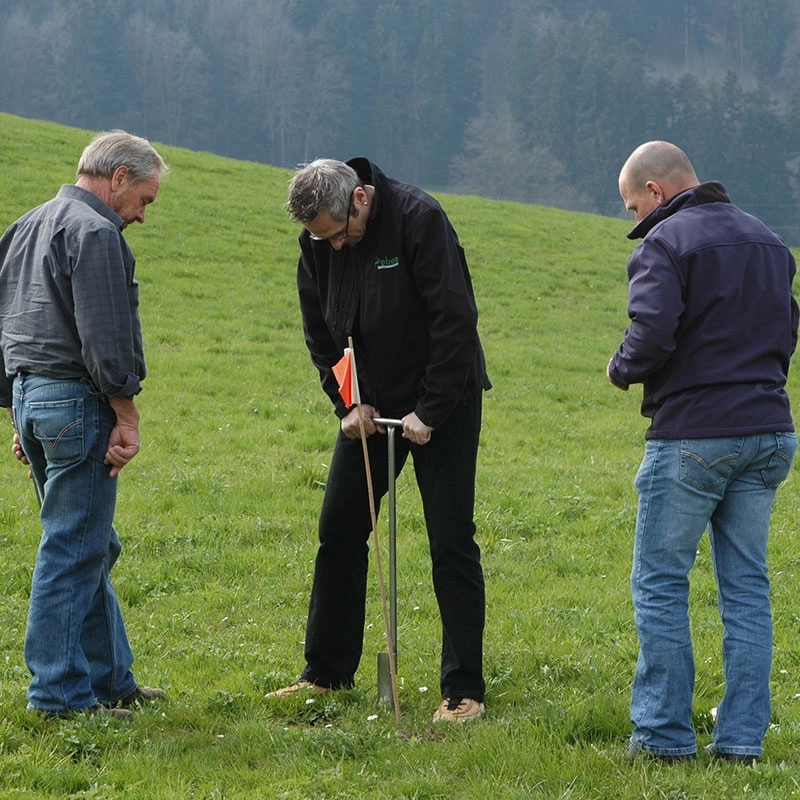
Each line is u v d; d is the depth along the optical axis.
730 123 158.75
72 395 7.49
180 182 42.62
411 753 7.16
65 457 7.48
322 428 19.75
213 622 10.64
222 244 35.44
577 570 12.69
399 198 7.74
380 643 9.88
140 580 11.67
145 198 7.86
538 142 167.62
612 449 19.88
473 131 173.25
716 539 7.32
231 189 43.12
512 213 47.91
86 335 7.28
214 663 9.25
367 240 7.82
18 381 7.64
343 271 8.02
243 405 21.16
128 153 7.71
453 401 7.71
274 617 10.73
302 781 6.75
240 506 14.68
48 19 173.88
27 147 41.75
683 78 164.12
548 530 14.14
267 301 30.52
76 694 7.64
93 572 7.65
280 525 13.84
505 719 7.76
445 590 8.03
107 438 7.59
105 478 7.62
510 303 34.06
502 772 6.86
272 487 15.67
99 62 166.00
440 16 180.25
